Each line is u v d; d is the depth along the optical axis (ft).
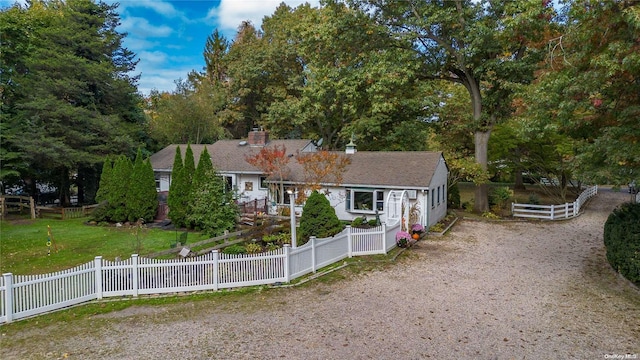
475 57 77.30
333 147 114.73
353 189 69.10
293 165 78.64
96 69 86.48
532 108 43.19
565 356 23.61
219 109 135.64
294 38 119.03
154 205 70.38
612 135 34.88
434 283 38.09
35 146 75.56
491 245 55.21
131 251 50.80
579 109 38.96
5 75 84.74
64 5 99.96
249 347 25.18
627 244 37.19
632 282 36.37
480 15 72.43
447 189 84.48
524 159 92.99
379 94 78.33
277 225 61.46
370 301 33.35
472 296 34.35
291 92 126.93
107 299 34.58
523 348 24.68
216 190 57.16
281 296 34.99
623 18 30.55
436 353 24.11
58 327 28.99
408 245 53.11
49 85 80.12
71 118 82.07
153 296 35.29
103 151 89.51
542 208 85.76
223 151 92.73
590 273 41.06
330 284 38.17
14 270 43.52
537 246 54.49
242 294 35.63
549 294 34.71
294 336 26.68
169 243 54.85
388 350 24.50
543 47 63.82
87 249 52.34
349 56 82.79
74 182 100.17
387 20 79.15
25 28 88.48
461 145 101.14
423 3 74.54
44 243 55.77
